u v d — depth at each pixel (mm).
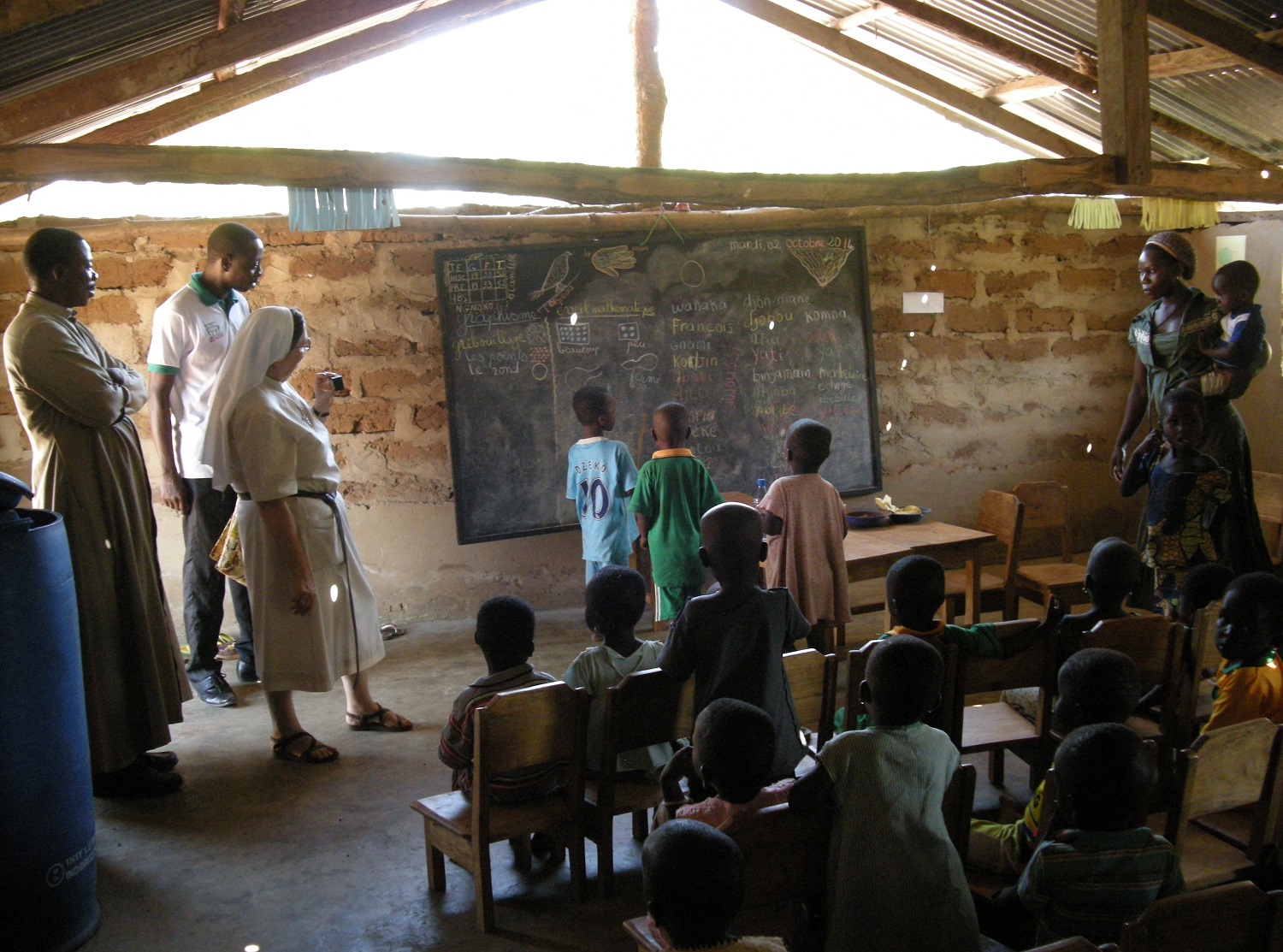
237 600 4844
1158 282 4688
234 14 4145
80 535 3445
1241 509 4582
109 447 3537
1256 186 4816
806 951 2398
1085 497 6785
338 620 3973
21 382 3385
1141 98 4492
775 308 6000
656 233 5793
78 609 3441
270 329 3740
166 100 5004
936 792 2262
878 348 6293
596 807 2934
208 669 4648
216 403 3762
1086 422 6727
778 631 2801
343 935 2816
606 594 3061
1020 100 6066
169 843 3354
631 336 5801
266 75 5059
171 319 4430
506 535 5695
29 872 2633
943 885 2205
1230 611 2836
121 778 3691
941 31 5473
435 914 2908
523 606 3029
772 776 2746
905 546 4742
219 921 2900
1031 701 3459
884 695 2289
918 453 6434
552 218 5629
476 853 2760
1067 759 2129
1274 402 6164
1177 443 4172
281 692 3922
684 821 1847
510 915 2889
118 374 3557
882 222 6207
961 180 4406
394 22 5234
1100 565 3221
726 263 5902
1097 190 4566
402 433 5668
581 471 4953
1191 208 5934
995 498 5188
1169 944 1697
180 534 5453
